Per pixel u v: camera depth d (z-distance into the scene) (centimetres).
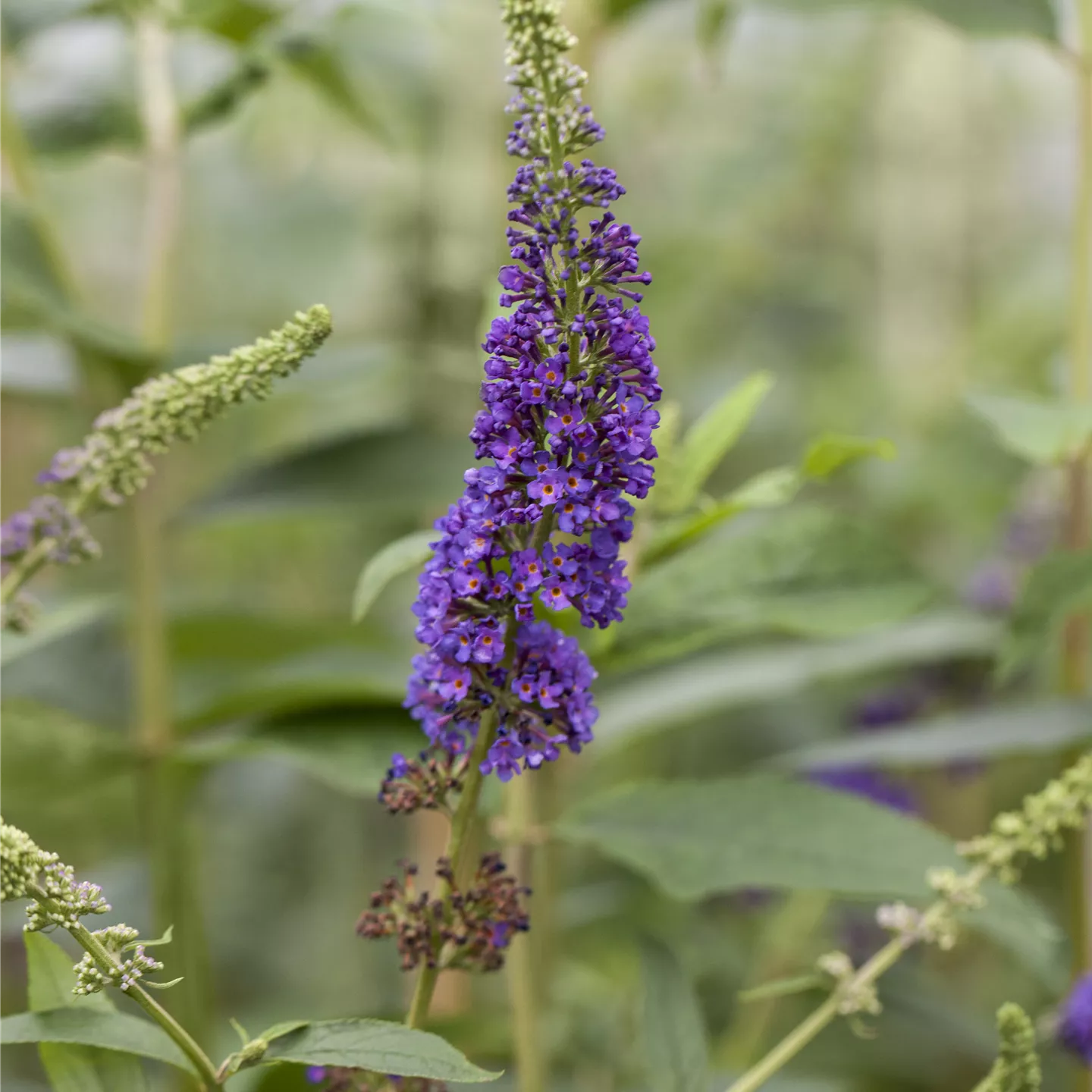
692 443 111
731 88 299
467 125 201
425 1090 99
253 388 101
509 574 95
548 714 95
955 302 352
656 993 107
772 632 164
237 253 237
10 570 104
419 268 186
